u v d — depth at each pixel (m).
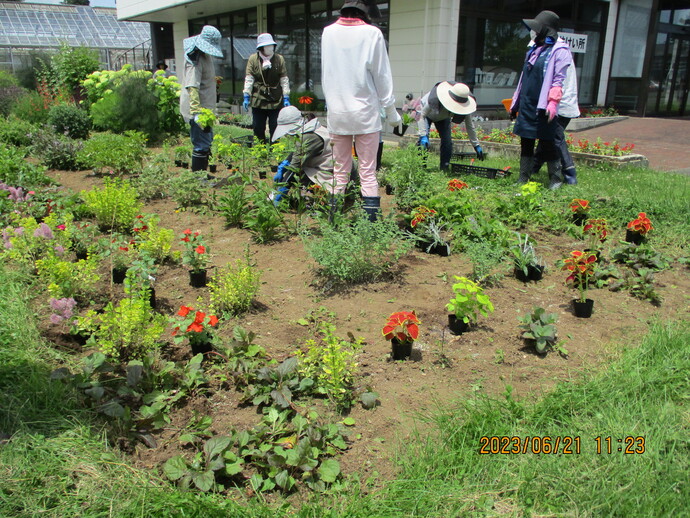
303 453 2.34
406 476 2.35
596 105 17.83
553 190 6.86
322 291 4.12
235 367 2.96
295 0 16.58
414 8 12.74
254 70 8.50
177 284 4.25
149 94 11.92
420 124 7.97
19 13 33.62
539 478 2.29
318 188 5.52
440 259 4.79
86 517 2.07
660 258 4.72
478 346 3.42
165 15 21.31
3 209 5.40
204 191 6.83
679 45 18.11
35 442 2.40
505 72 14.91
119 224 5.48
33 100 13.80
